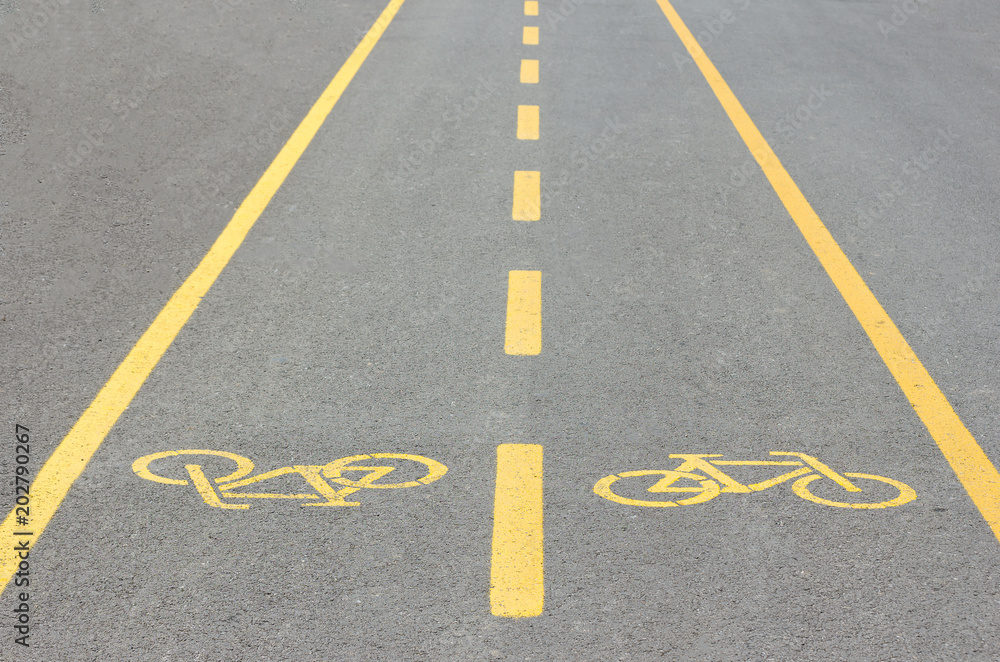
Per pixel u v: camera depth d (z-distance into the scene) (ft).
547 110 31.63
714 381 16.40
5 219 21.98
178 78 32.60
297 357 16.94
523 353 17.25
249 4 43.16
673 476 13.79
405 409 15.38
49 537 12.29
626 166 26.99
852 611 11.33
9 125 27.40
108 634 10.80
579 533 12.58
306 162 26.53
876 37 42.32
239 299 19.03
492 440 14.58
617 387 16.15
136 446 14.25
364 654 10.59
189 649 10.61
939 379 16.63
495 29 41.93
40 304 18.45
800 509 13.12
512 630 10.96
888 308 19.26
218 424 14.87
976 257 21.75
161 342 17.28
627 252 21.65
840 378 16.60
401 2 46.37
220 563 11.92
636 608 11.31
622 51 38.99
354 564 11.95
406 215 23.40
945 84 35.81
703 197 24.98
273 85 32.96
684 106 32.42
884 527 12.80
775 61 38.11
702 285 20.11
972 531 12.77
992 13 47.37
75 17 38.34
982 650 10.79
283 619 11.07
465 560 12.06
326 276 20.13
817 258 21.54
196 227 22.24
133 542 12.25
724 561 12.11
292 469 13.80
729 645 10.79
